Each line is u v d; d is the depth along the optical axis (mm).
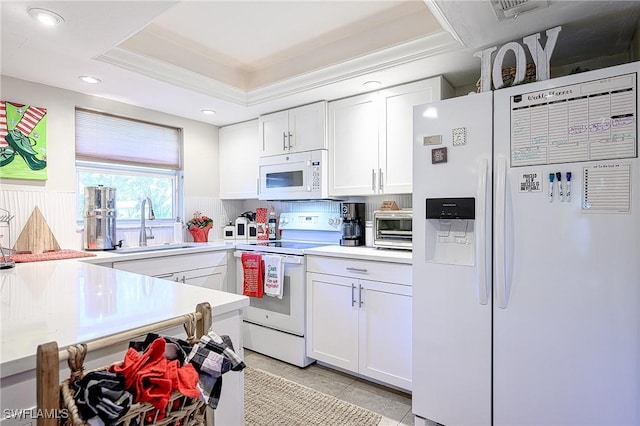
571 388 1522
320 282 2617
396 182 2564
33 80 2445
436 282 1878
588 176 1487
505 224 1658
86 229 2697
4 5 1552
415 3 2074
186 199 3498
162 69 2443
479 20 1701
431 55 2094
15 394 790
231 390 1239
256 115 3381
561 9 1615
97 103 2820
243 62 2859
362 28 2350
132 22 1708
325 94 2771
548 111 1577
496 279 1676
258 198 3428
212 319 1179
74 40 1885
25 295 1322
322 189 2902
